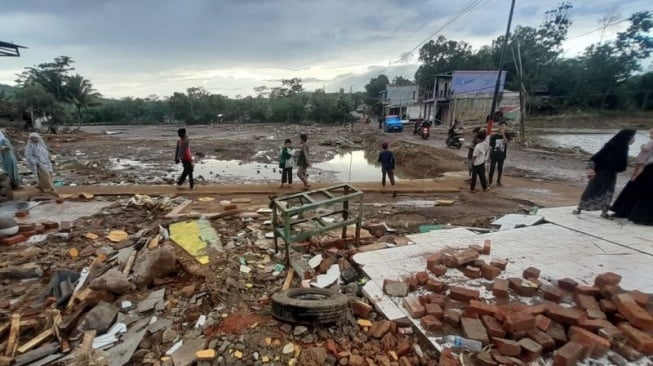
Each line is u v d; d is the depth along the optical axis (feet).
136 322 12.24
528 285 12.42
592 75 129.18
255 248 17.10
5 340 11.68
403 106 174.50
